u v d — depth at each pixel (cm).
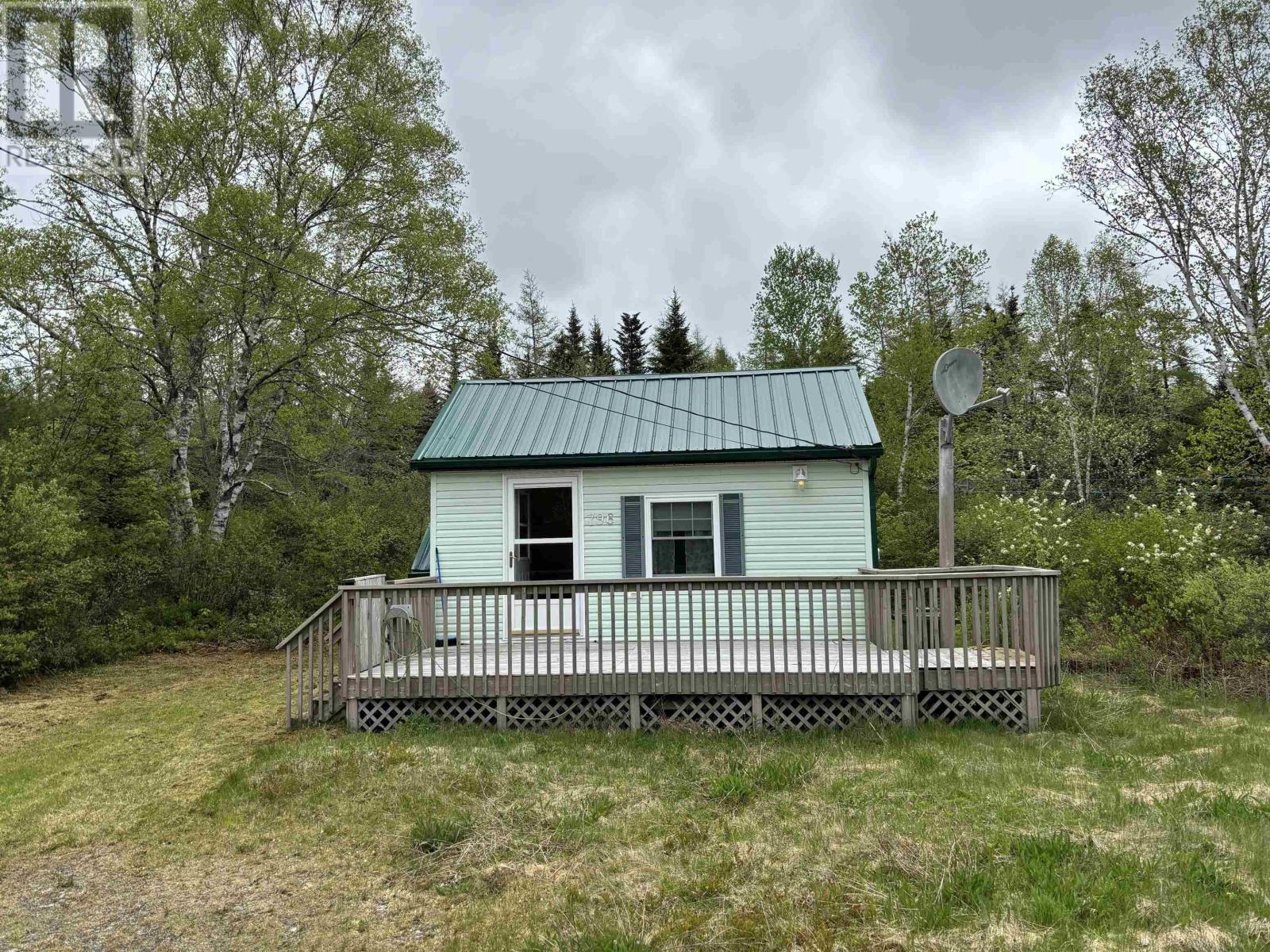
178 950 373
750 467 977
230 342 1619
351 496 2155
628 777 580
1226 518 1366
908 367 2091
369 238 1719
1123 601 1145
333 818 529
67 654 1135
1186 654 992
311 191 1639
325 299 1514
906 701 693
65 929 397
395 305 1681
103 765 670
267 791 573
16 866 477
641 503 981
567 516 1001
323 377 1658
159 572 1469
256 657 1275
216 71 1620
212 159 1591
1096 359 2133
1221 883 376
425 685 714
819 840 452
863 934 345
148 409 1619
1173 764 588
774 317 2855
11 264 1413
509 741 671
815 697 709
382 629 758
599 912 381
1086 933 335
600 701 725
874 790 530
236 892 434
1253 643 926
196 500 2106
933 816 482
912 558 1770
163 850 494
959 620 873
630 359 3822
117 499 1395
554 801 532
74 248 1493
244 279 1498
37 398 1502
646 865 433
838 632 690
